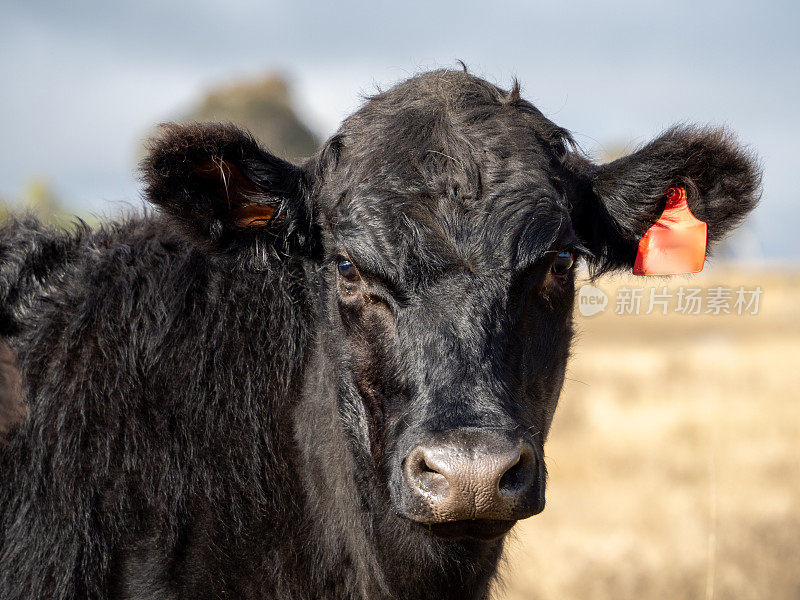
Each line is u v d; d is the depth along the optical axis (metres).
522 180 7.12
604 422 26.84
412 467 6.19
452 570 7.22
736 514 17.73
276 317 7.80
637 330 51.94
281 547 7.49
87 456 7.18
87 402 7.28
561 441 24.98
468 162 7.14
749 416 27.23
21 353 7.51
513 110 7.79
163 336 7.51
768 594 14.01
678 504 18.69
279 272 7.87
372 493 7.29
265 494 7.51
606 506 18.84
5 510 7.13
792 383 33.25
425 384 6.45
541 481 6.36
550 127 7.90
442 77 8.12
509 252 6.77
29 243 8.01
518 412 6.43
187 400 7.42
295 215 7.76
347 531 7.54
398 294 6.78
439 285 6.69
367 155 7.39
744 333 48.62
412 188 7.00
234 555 7.32
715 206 7.98
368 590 7.54
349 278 7.22
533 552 15.96
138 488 7.18
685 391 31.88
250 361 7.65
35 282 7.83
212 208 7.48
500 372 6.50
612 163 8.06
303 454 7.65
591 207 8.18
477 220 6.84
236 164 7.55
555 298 7.35
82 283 7.78
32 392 7.33
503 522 6.23
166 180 7.17
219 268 7.86
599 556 15.70
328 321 7.57
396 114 7.66
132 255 7.95
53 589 7.01
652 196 7.91
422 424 6.25
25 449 7.21
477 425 6.09
